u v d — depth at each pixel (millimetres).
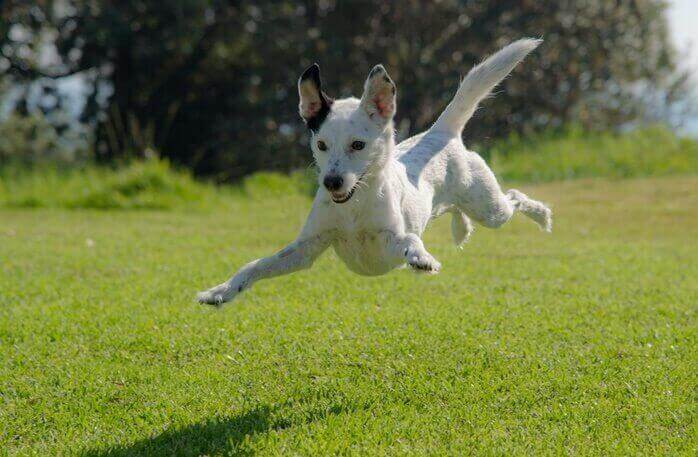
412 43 25438
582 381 5453
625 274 9078
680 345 6203
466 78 6309
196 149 25875
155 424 4902
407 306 7492
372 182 5105
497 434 4672
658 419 4867
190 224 13961
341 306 7453
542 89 26906
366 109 5090
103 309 7438
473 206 6387
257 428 4824
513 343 6262
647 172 19406
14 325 6879
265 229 13289
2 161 24250
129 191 17062
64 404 5215
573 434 4668
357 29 25312
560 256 10336
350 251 5352
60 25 22938
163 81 25188
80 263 9781
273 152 24844
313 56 24391
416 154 5926
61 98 25047
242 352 6164
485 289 8234
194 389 5422
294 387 5438
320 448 4500
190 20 22891
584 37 26953
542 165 19984
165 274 9102
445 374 5625
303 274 8930
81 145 25656
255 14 24375
